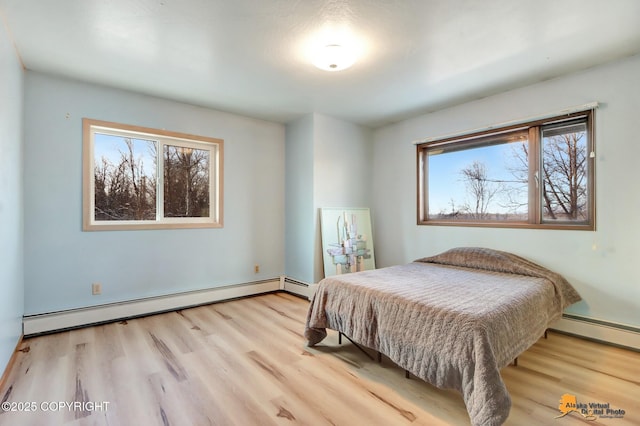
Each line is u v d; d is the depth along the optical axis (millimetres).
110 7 1860
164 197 3480
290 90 3158
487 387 1495
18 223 2426
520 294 2133
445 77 2846
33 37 2182
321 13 1933
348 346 2553
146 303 3242
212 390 1888
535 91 2965
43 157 2738
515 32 2135
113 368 2139
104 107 3037
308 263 3994
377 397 1838
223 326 2957
